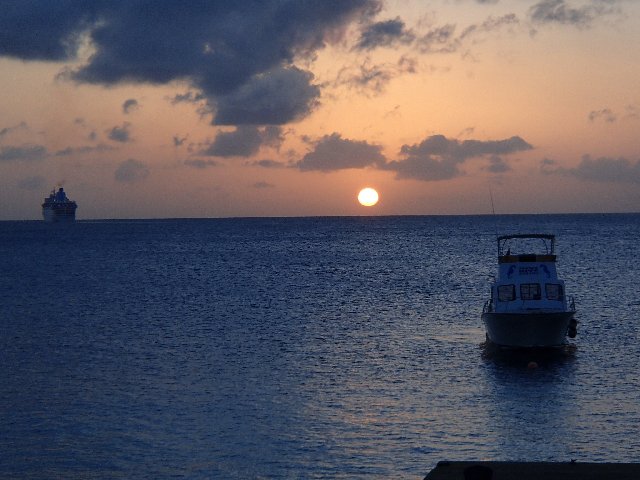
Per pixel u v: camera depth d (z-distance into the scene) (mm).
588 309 68688
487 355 47500
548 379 40906
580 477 21531
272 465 28312
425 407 35594
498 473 21875
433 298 78625
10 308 72688
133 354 48281
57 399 37062
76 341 53312
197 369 43656
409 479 26906
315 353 48375
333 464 28391
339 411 34969
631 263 123938
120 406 35844
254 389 38938
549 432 31719
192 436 31500
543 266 50156
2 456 29359
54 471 27938
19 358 47062
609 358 46312
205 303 75625
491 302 51031
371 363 45219
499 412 34688
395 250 172250
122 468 28172
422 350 49281
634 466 22359
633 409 34938
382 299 78000
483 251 166750
